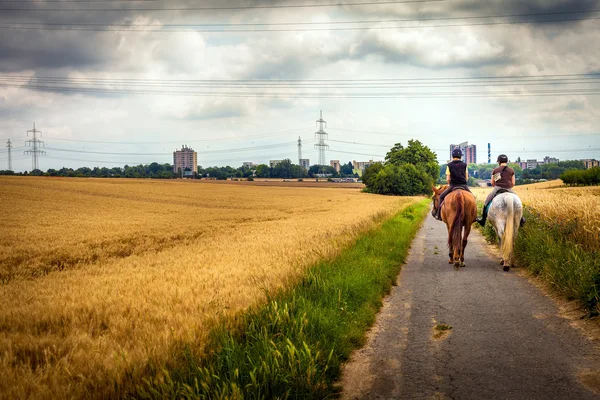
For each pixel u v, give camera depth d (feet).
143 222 109.50
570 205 45.96
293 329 20.11
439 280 34.58
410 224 84.17
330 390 16.33
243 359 16.92
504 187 39.99
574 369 16.76
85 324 22.89
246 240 66.49
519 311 24.94
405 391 15.89
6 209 139.74
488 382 16.10
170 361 16.70
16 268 51.16
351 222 88.69
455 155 41.63
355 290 28.32
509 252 36.94
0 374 15.52
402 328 23.29
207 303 25.43
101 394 14.38
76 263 54.70
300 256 41.73
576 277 26.63
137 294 29.71
